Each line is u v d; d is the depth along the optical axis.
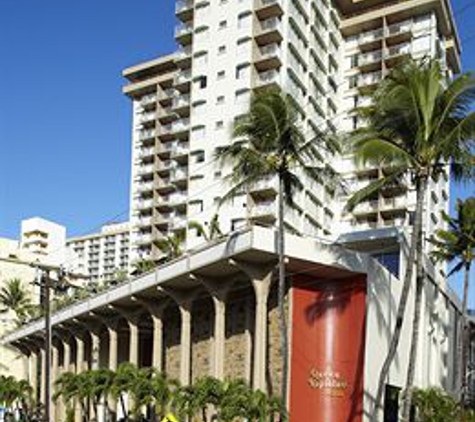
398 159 27.83
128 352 59.22
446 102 27.89
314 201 73.12
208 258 36.19
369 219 76.75
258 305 34.75
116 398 37.22
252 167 31.31
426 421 39.00
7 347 81.31
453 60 86.75
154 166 93.31
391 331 38.47
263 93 31.62
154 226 91.56
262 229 33.22
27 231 153.75
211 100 73.62
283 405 29.81
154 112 96.38
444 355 53.44
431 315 47.84
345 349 35.41
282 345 30.25
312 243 34.38
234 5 73.81
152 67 98.44
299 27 74.19
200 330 43.06
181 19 81.38
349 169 77.31
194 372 42.88
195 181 73.44
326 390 34.81
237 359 38.56
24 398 58.47
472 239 46.00
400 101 27.72
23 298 90.50
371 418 35.22
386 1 83.12
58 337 63.69
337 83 84.00
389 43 82.25
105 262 176.75
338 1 84.19
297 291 35.47
